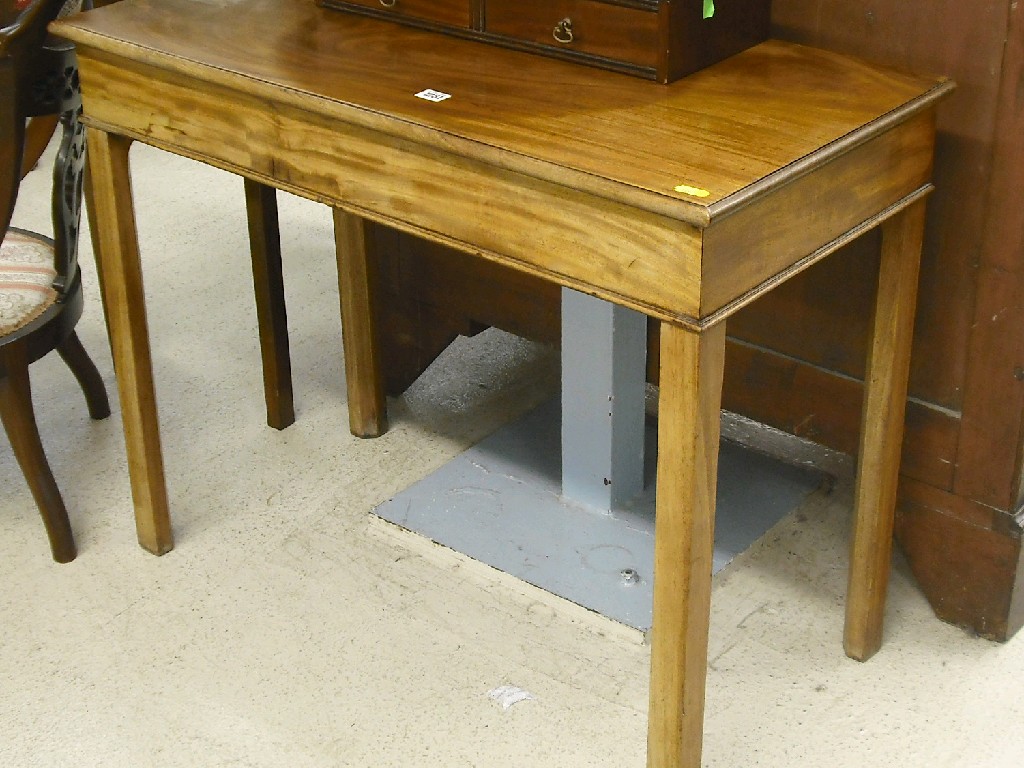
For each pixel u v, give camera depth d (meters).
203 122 2.03
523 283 2.58
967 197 1.98
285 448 2.76
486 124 1.74
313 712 2.12
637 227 1.59
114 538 2.52
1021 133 1.90
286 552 2.47
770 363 2.31
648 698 2.13
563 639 2.25
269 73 1.93
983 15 1.87
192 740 2.07
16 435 2.35
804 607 2.32
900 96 1.82
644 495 2.52
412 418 2.85
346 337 2.68
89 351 3.11
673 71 1.88
